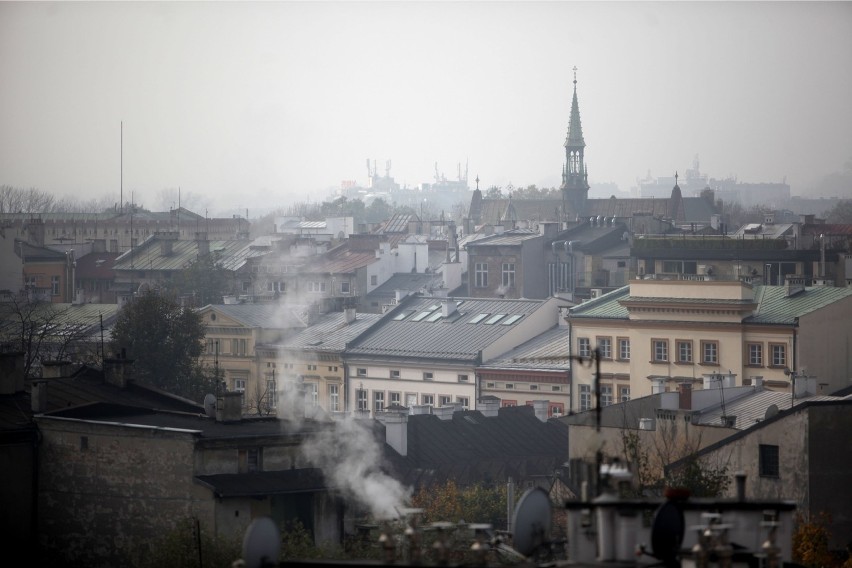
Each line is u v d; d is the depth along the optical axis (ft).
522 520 152.05
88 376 376.89
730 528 146.72
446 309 645.92
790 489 313.53
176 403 362.94
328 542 290.15
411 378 624.59
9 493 324.19
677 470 317.63
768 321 531.09
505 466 418.92
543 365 588.09
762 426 317.83
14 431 326.03
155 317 581.12
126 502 317.63
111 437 320.09
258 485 315.17
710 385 426.51
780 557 145.89
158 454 314.76
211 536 290.76
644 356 557.74
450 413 445.37
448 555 170.60
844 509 312.29
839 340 533.96
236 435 320.91
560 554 189.47
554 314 628.28
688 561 139.13
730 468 320.91
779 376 527.40
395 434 401.29
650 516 154.10
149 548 313.12
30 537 326.03
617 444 366.02
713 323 539.70
